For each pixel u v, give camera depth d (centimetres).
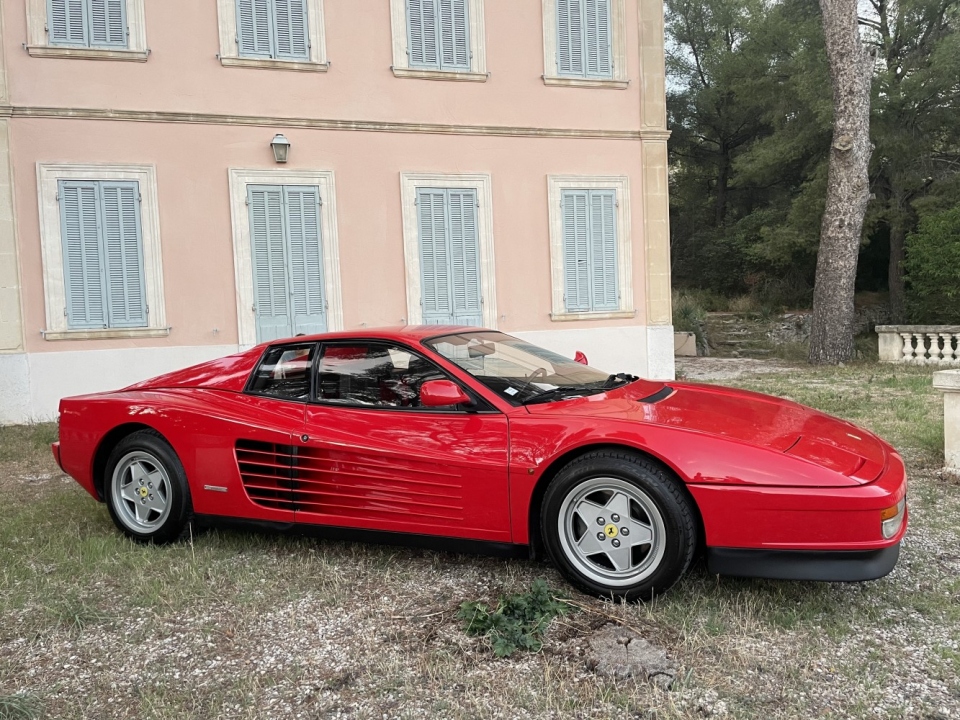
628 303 1220
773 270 2525
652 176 1208
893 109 2044
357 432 369
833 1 1406
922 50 2142
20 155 949
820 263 1484
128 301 1003
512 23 1147
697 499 302
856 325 2270
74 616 326
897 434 671
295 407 393
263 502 392
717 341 1988
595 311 1204
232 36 1030
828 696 249
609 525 321
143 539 420
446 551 356
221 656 291
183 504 409
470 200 1142
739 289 2695
